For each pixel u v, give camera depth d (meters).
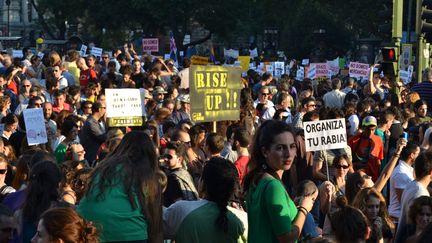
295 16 72.69
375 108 19.75
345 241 8.03
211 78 13.52
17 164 10.95
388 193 15.05
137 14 74.06
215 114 13.61
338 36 69.94
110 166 7.95
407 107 19.39
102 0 74.38
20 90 19.83
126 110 15.05
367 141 15.72
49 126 15.88
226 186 8.45
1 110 17.72
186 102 18.97
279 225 7.70
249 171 8.03
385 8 22.94
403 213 10.95
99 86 22.03
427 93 21.06
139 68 24.77
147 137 8.14
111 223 7.82
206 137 13.19
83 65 25.16
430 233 6.67
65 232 6.61
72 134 14.77
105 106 16.55
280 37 77.81
